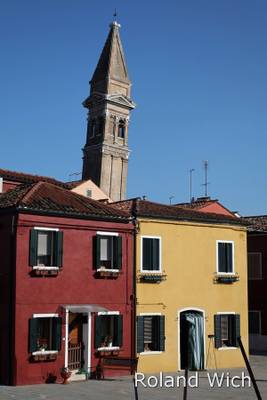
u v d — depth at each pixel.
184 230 27.19
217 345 27.55
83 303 23.56
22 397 18.81
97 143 73.31
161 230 26.39
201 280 27.45
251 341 37.94
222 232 28.56
